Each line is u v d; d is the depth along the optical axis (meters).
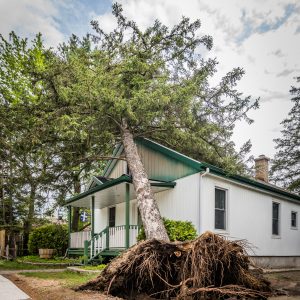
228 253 6.48
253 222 14.45
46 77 10.59
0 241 18.36
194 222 11.76
